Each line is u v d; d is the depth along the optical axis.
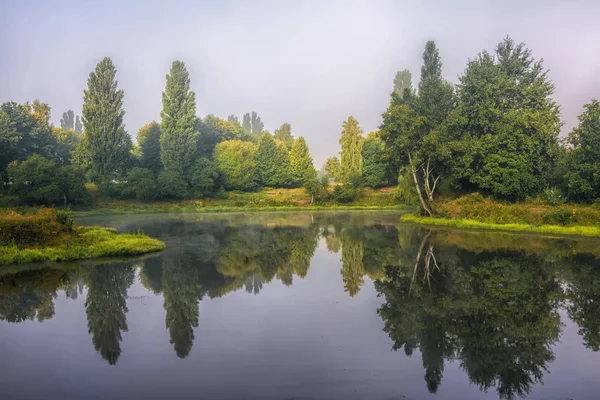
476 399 6.11
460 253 18.38
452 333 8.87
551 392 6.37
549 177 35.81
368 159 72.12
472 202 33.00
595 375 6.95
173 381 6.62
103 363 7.34
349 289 12.56
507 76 36.97
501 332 8.91
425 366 7.22
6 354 7.76
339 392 6.25
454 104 39.06
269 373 6.89
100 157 54.03
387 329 9.05
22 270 14.85
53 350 7.94
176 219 39.00
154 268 15.46
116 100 54.97
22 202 41.31
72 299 11.41
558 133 35.38
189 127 60.03
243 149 70.94
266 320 9.66
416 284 13.09
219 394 6.18
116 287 12.64
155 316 9.98
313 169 77.06
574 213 25.56
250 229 29.66
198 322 9.53
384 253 18.91
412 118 32.75
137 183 53.22
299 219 38.91
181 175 58.62
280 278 14.03
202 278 13.97
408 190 42.09
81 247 17.38
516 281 13.28
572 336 8.70
